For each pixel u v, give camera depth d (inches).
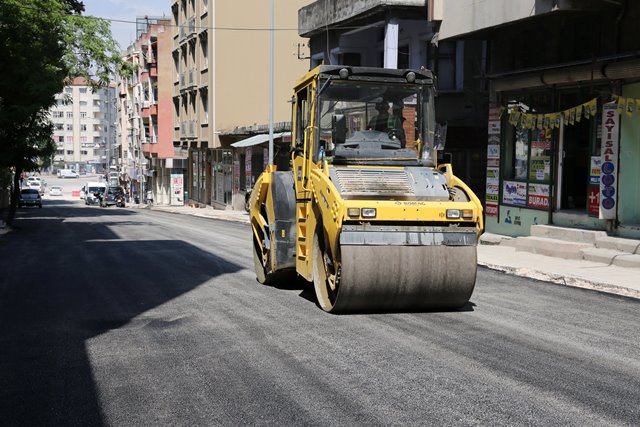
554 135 644.1
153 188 3068.4
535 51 677.3
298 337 295.0
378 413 200.7
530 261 550.9
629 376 237.0
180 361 260.7
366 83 372.2
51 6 1077.8
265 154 1362.0
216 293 415.8
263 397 217.0
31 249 738.8
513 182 703.7
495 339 290.0
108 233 978.1
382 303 337.7
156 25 2760.8
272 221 426.3
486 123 895.1
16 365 259.0
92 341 295.6
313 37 1156.5
